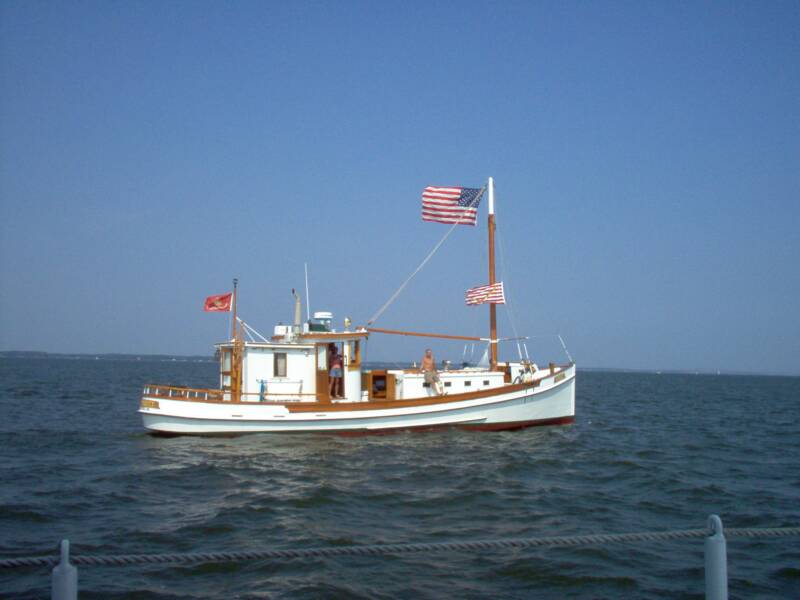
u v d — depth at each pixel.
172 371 157.50
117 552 12.80
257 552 6.70
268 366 27.70
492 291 30.91
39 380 86.25
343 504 16.67
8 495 17.64
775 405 67.44
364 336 28.27
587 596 10.77
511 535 14.18
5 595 10.37
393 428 27.47
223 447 25.06
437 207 31.02
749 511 16.81
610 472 21.75
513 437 28.05
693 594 10.91
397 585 11.06
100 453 24.83
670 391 99.25
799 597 10.93
